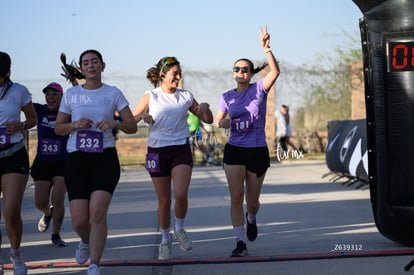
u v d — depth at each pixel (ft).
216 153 133.28
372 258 42.65
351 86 149.69
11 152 37.58
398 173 42.60
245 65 44.04
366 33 43.55
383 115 42.86
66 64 42.42
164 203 43.62
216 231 55.21
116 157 37.22
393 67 42.09
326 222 58.29
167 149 42.80
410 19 41.63
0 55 37.65
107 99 37.06
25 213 69.41
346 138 89.30
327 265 41.09
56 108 48.47
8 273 40.34
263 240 50.37
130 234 54.85
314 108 151.64
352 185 88.43
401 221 42.86
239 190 43.93
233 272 39.86
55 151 48.49
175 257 44.78
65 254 46.80
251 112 43.68
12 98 38.06
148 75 44.16
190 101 43.37
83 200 36.19
